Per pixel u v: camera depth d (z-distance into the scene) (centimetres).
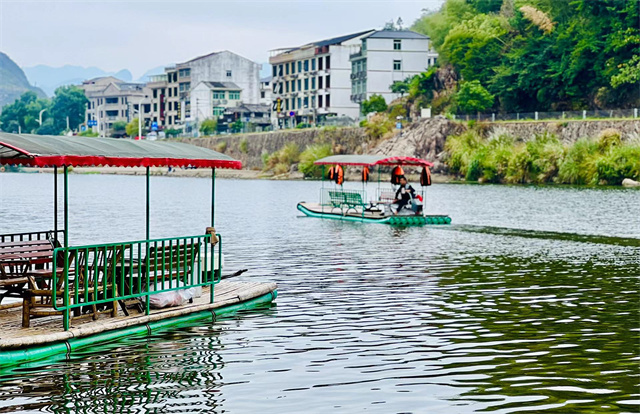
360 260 2827
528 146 8519
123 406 1212
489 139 9050
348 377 1366
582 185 7931
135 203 6038
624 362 1461
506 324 1770
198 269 1820
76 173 14212
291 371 1400
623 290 2211
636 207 5297
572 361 1467
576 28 9400
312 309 1930
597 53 9181
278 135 11675
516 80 9950
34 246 1823
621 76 8719
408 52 11669
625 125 8125
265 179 10975
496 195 6644
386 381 1343
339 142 10631
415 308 1947
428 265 2708
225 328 1717
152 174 13600
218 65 16450
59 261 1681
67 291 1509
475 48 10400
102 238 3541
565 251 3109
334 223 4359
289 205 5850
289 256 2936
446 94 10750
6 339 1422
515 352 1530
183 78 16812
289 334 1667
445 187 7906
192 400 1242
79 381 1332
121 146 1716
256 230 3950
